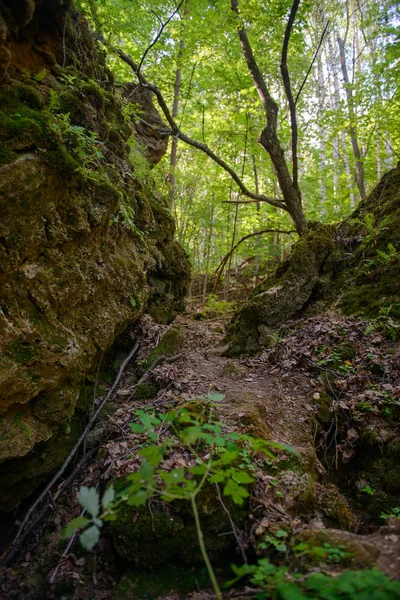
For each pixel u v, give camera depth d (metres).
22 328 2.79
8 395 2.70
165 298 6.36
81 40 4.35
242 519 2.50
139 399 4.05
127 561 2.47
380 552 1.96
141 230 5.44
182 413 1.99
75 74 3.91
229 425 3.17
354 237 6.07
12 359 2.70
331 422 3.71
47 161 2.79
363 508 3.11
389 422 3.47
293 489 2.74
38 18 3.30
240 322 5.84
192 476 2.65
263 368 4.77
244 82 10.58
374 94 11.10
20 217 2.66
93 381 4.02
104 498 1.54
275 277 6.46
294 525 2.41
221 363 5.19
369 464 3.33
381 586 1.50
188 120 12.51
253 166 14.53
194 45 9.20
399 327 4.38
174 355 4.81
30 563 2.61
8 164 2.52
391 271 5.06
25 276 2.83
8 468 2.83
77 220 3.25
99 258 3.80
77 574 2.44
